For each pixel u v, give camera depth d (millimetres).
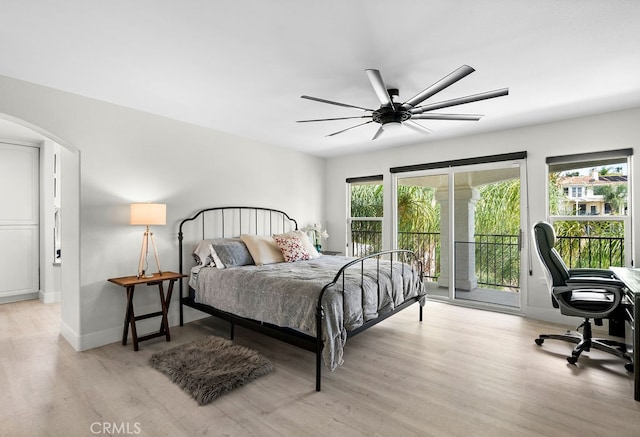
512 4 1701
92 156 3033
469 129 4074
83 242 2975
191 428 1835
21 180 4629
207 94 2945
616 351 2627
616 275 2689
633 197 3328
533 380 2389
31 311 4148
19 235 4609
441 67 2406
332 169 5859
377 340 3197
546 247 2795
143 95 2971
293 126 3951
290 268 3367
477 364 2660
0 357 2781
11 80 2584
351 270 3189
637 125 3299
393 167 5070
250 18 1825
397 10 1749
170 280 3318
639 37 2020
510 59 2299
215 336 3314
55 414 1965
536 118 3637
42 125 2736
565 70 2471
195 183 3885
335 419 1927
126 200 3270
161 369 2520
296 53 2213
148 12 1770
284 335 2535
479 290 4379
